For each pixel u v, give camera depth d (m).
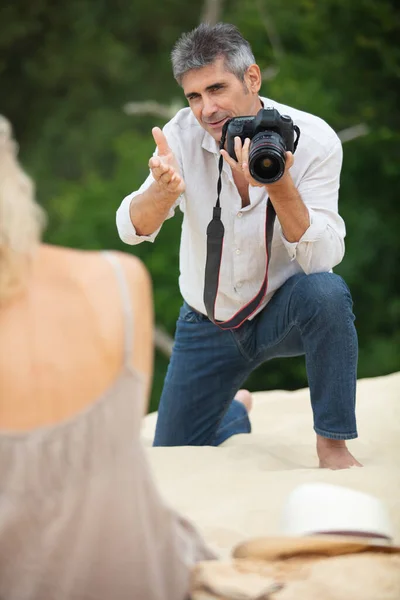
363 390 7.17
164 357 20.30
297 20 20.64
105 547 3.06
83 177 27.55
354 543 3.51
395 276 19.30
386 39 19.33
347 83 19.62
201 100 5.23
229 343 5.73
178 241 19.70
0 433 2.92
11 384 2.91
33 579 3.00
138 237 5.44
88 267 3.04
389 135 18.80
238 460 5.21
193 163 5.48
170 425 6.02
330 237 5.16
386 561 3.47
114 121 28.05
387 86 19.55
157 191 5.22
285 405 7.33
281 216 5.04
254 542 3.49
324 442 5.23
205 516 4.27
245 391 6.73
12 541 2.99
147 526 3.12
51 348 2.94
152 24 29.69
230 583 3.30
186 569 3.27
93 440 2.98
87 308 2.99
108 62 28.81
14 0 29.64
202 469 5.04
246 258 5.48
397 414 6.48
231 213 5.45
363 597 3.29
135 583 3.10
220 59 5.16
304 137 5.25
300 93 19.00
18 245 2.90
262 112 4.86
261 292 5.35
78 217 21.09
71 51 29.38
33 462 2.93
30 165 28.58
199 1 29.48
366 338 19.25
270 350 5.64
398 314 18.89
